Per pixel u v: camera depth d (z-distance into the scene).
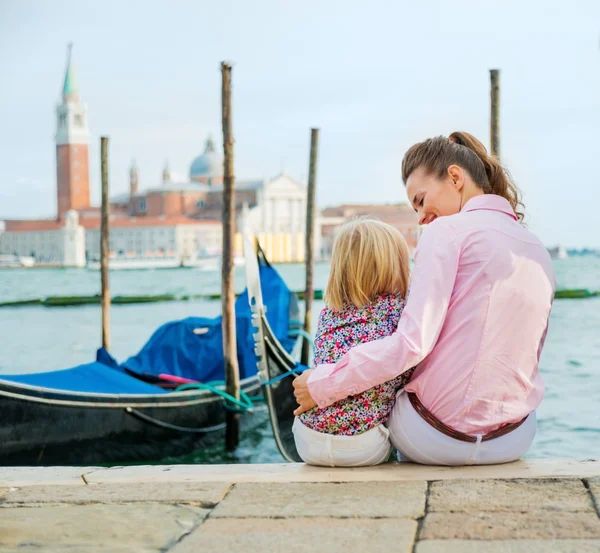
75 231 150.50
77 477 2.81
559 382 13.20
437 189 2.79
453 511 2.24
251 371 10.23
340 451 2.75
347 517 2.25
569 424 9.72
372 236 2.77
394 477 2.60
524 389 2.64
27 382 8.06
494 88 10.08
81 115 176.75
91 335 26.22
